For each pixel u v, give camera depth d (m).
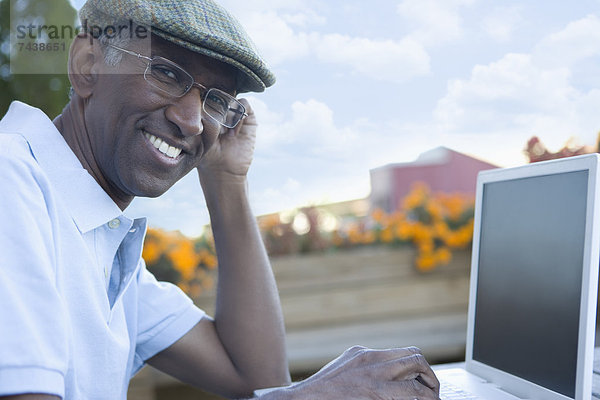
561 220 1.03
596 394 1.03
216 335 1.40
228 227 1.42
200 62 1.05
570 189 1.02
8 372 0.67
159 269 2.98
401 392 0.89
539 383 1.05
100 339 0.97
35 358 0.69
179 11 1.02
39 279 0.73
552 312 1.03
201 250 3.11
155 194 1.07
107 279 1.04
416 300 3.44
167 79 1.02
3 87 1.72
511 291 1.16
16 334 0.69
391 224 3.54
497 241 1.23
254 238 1.43
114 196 1.10
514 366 1.13
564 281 1.01
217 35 1.03
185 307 1.36
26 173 0.82
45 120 1.00
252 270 1.41
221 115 1.12
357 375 0.90
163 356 1.36
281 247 3.42
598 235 0.95
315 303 3.34
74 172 0.98
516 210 1.17
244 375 1.37
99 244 1.02
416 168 4.67
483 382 1.21
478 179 1.33
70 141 1.05
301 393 0.85
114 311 1.07
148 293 1.32
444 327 3.29
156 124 1.02
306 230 3.49
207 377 1.37
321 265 3.38
